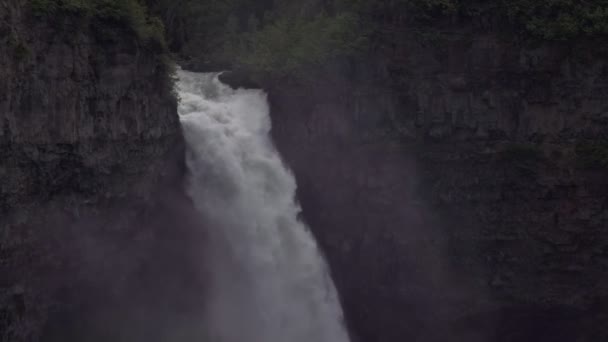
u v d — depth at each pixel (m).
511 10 66.19
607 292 66.06
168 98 60.19
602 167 65.50
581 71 66.06
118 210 55.81
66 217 51.88
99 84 53.50
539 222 66.25
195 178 62.22
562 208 66.06
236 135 64.62
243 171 63.94
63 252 52.28
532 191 66.25
